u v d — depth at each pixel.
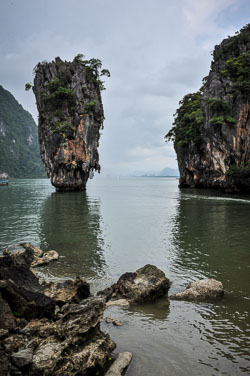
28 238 19.89
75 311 7.07
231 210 34.44
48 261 14.36
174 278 12.33
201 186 82.25
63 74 67.44
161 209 36.59
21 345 6.14
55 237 20.25
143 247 17.55
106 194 64.75
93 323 6.88
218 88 62.47
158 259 15.09
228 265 14.05
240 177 56.53
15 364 5.49
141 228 23.70
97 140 74.19
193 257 15.43
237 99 57.22
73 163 65.19
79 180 69.38
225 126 59.00
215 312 9.04
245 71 56.44
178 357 6.76
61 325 6.80
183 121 81.12
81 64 70.88
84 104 67.25
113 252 16.44
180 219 28.36
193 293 10.14
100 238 20.00
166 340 7.45
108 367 6.37
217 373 6.23
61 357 5.86
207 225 24.89
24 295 7.36
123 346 7.18
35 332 6.61
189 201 46.19
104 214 32.06
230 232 21.84
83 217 29.81
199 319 8.59
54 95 62.53
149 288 9.92
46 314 7.42
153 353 6.91
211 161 66.56
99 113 73.44
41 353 5.84
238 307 9.41
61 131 62.81
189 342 7.36
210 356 6.79
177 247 17.53
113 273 12.95
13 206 39.50
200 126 68.69
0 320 6.71
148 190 81.25
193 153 77.81
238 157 57.91
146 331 7.89
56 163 64.75
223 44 68.38
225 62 63.78
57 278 12.20
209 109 63.16
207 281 10.65
